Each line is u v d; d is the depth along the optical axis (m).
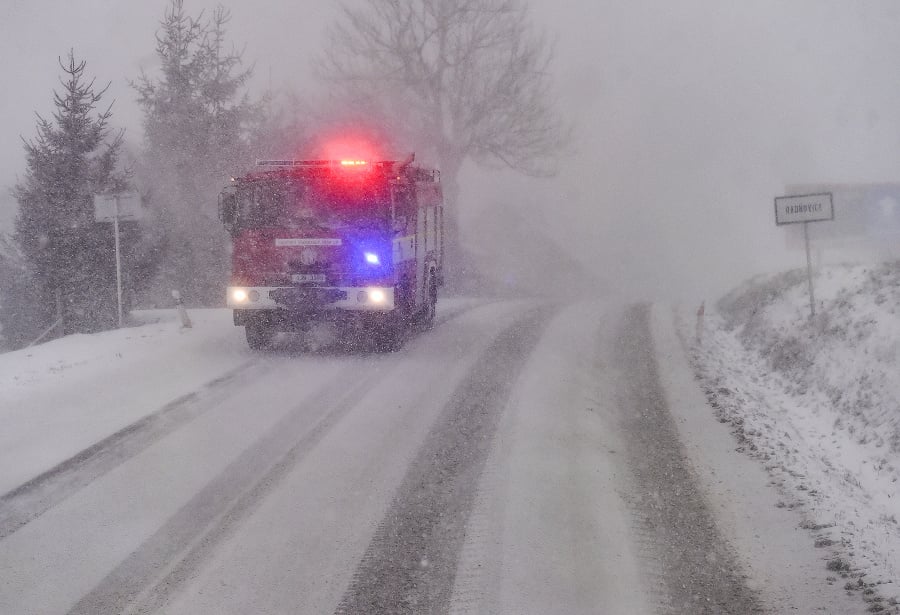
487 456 9.79
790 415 13.01
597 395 13.23
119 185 21.58
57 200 20.56
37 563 6.92
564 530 7.71
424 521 7.86
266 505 8.22
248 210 15.39
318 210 15.28
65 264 20.66
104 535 7.48
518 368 15.00
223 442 10.25
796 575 6.98
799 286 19.61
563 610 6.25
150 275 22.36
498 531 7.63
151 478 8.96
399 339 16.61
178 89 31.08
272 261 15.34
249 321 16.09
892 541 7.92
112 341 17.50
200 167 30.88
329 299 15.25
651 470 9.61
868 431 11.47
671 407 12.71
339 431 10.77
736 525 8.07
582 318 23.08
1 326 24.41
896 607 6.36
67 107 20.80
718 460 10.09
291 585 6.58
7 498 8.37
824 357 14.39
